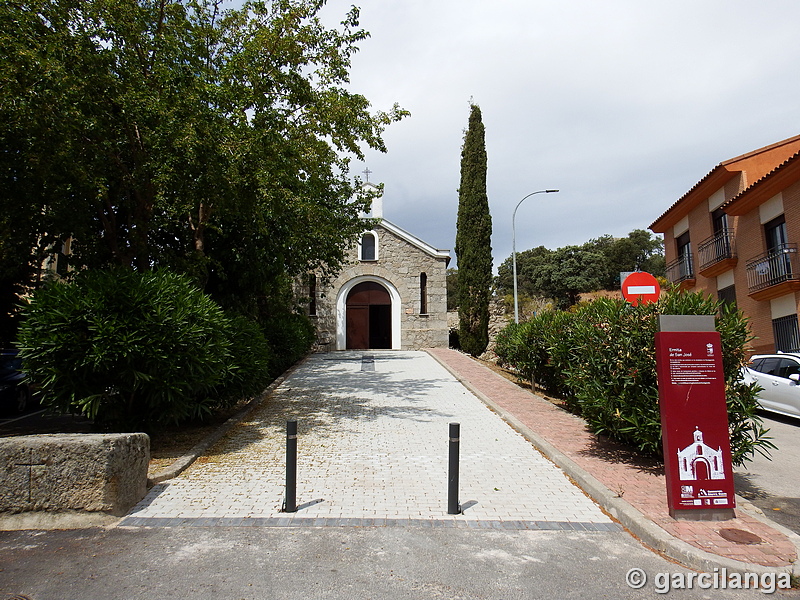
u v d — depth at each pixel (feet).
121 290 22.24
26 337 21.38
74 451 16.07
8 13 23.27
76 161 26.63
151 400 23.30
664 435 16.42
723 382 16.39
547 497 18.58
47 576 12.57
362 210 63.57
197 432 27.53
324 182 39.73
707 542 14.20
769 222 52.85
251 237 41.22
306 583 12.26
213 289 43.37
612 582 12.53
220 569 12.94
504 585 12.29
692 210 69.62
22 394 38.83
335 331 83.41
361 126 34.47
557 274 150.92
